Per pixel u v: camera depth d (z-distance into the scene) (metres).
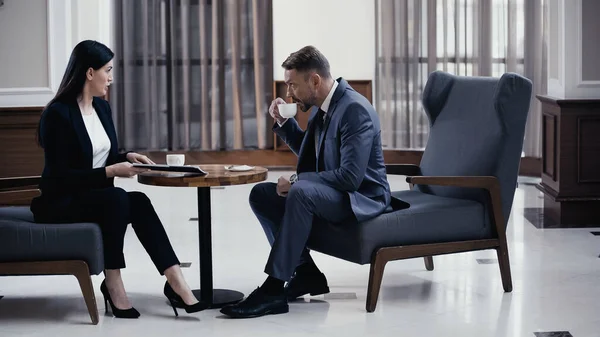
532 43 8.48
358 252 4.03
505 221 4.36
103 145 4.21
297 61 4.13
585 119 6.00
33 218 4.19
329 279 4.73
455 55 8.67
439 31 8.67
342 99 4.14
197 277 4.81
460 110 4.63
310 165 4.36
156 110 8.88
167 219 6.49
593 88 6.01
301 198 3.97
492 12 8.58
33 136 6.37
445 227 4.22
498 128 4.34
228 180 3.94
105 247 3.98
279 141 8.94
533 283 4.59
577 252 5.27
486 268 4.91
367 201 4.06
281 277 4.00
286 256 3.99
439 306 4.19
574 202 6.05
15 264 3.93
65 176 4.01
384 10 8.69
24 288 4.61
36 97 6.40
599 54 6.00
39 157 6.38
